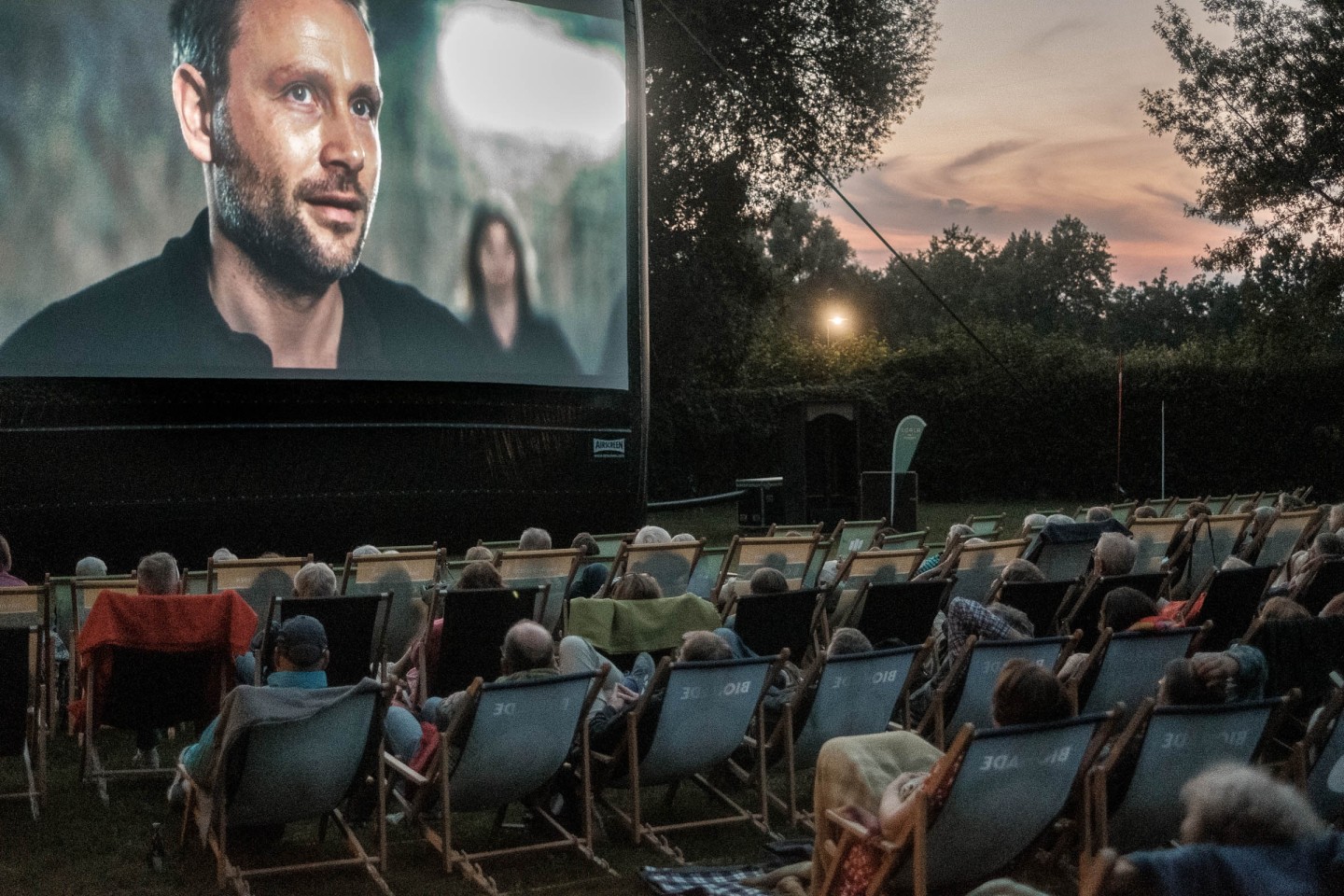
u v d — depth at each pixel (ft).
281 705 13.34
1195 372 76.33
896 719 19.06
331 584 19.65
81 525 33.01
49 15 32.78
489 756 14.46
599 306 41.37
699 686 15.37
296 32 36.11
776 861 14.80
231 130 35.22
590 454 41.09
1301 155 83.46
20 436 32.22
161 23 34.22
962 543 25.85
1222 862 7.11
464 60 38.91
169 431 34.24
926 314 206.59
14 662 15.79
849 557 24.12
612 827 16.48
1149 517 32.40
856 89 74.79
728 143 71.87
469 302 38.99
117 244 33.60
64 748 20.07
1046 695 11.93
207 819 13.70
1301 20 83.30
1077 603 22.88
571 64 40.83
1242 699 13.97
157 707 17.81
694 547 24.71
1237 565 22.97
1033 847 12.27
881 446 77.87
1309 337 82.58
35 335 32.50
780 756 16.72
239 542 35.37
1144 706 12.78
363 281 37.27
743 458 74.84
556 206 40.55
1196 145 85.35
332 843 15.83
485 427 39.17
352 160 37.04
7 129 32.24
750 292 74.28
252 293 35.55
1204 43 84.89
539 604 21.25
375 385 37.37
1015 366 77.82
